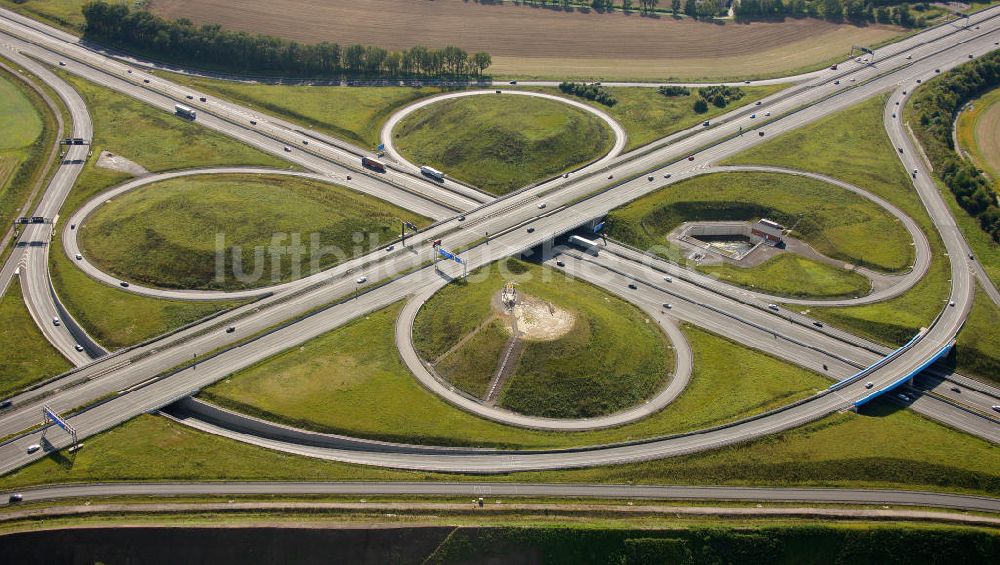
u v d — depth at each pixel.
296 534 162.25
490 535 162.88
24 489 168.75
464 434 184.88
